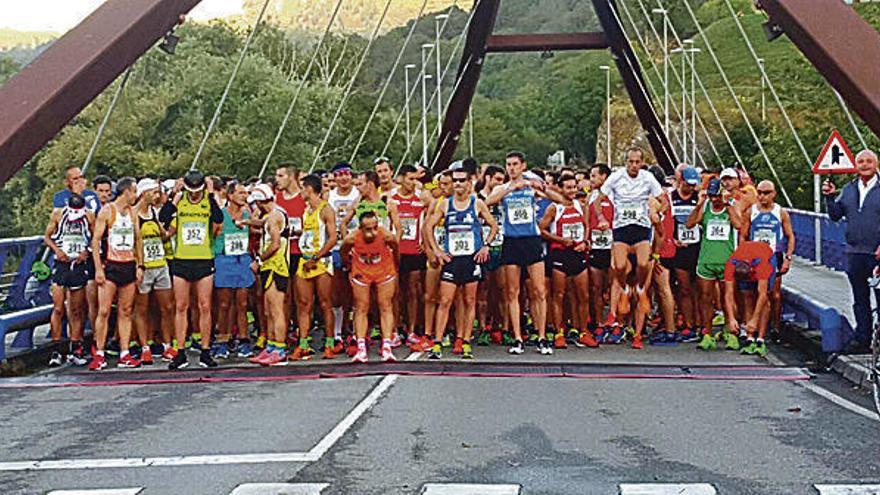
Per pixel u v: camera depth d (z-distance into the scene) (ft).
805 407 26.30
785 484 18.57
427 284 37.47
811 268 69.15
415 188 38.75
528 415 25.18
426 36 313.12
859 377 29.96
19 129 28.94
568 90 304.71
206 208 34.47
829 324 33.45
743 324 39.19
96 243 34.40
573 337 40.19
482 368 32.99
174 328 37.06
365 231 34.06
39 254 44.55
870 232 32.48
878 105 28.02
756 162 129.59
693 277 39.47
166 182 38.22
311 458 20.86
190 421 25.20
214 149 154.92
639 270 38.17
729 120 191.62
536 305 36.68
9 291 43.24
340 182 37.73
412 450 21.50
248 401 27.84
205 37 203.10
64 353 38.81
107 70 31.12
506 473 19.49
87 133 155.74
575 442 22.18
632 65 92.12
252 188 38.19
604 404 26.68
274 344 35.32
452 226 35.06
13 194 161.58
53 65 30.32
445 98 288.92
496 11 87.35
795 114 128.57
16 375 34.88
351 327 40.40
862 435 22.88
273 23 237.86
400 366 33.60
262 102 159.74
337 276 36.88
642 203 38.04
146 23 32.04
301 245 35.53
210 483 19.02
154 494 18.33
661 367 33.19
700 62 247.70
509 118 316.81
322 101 171.22
